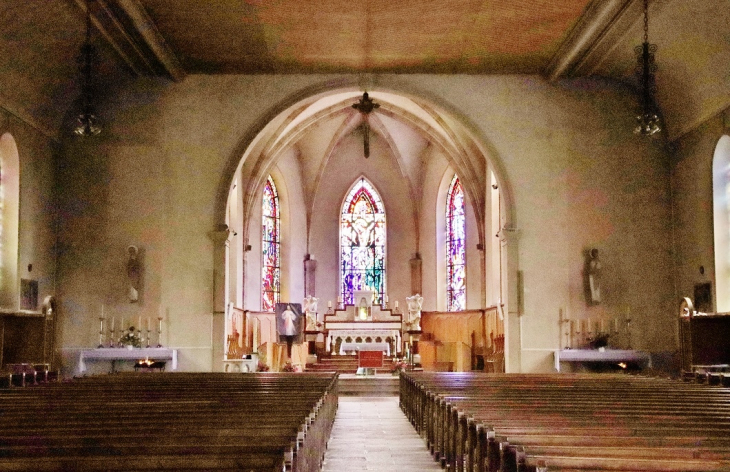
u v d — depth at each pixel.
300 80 19.91
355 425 13.98
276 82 19.89
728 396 9.16
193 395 9.37
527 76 20.00
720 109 17.06
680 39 16.47
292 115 24.31
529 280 19.34
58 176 19.44
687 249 18.80
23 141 17.67
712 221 17.55
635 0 14.94
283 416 6.59
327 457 10.30
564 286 19.34
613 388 10.50
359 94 25.61
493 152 19.75
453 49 18.36
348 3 15.62
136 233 19.34
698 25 15.63
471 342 27.16
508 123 19.84
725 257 17.36
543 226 19.53
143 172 19.53
